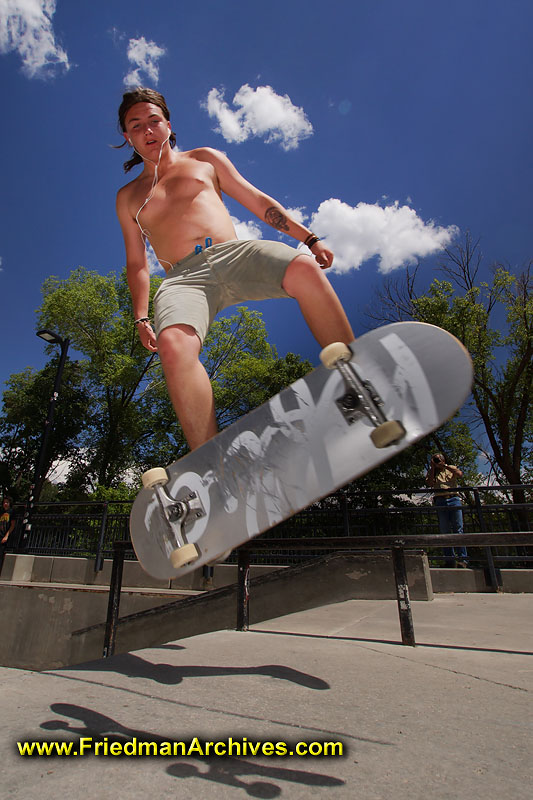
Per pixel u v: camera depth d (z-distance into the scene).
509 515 6.15
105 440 21.08
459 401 1.08
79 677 1.55
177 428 21.28
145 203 1.92
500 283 16.25
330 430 1.23
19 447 21.75
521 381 16.23
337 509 6.43
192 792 0.81
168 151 1.99
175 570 1.33
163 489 1.37
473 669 1.82
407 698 1.42
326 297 1.47
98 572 6.96
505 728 1.17
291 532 6.63
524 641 2.50
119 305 22.33
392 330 1.20
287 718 1.21
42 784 0.82
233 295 1.71
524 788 0.84
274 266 1.54
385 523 6.35
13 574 7.39
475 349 16.44
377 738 1.09
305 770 0.91
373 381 1.18
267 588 4.29
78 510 13.95
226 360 21.84
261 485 1.28
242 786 0.83
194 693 1.40
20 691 1.37
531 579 5.07
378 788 0.84
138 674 1.61
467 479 15.45
